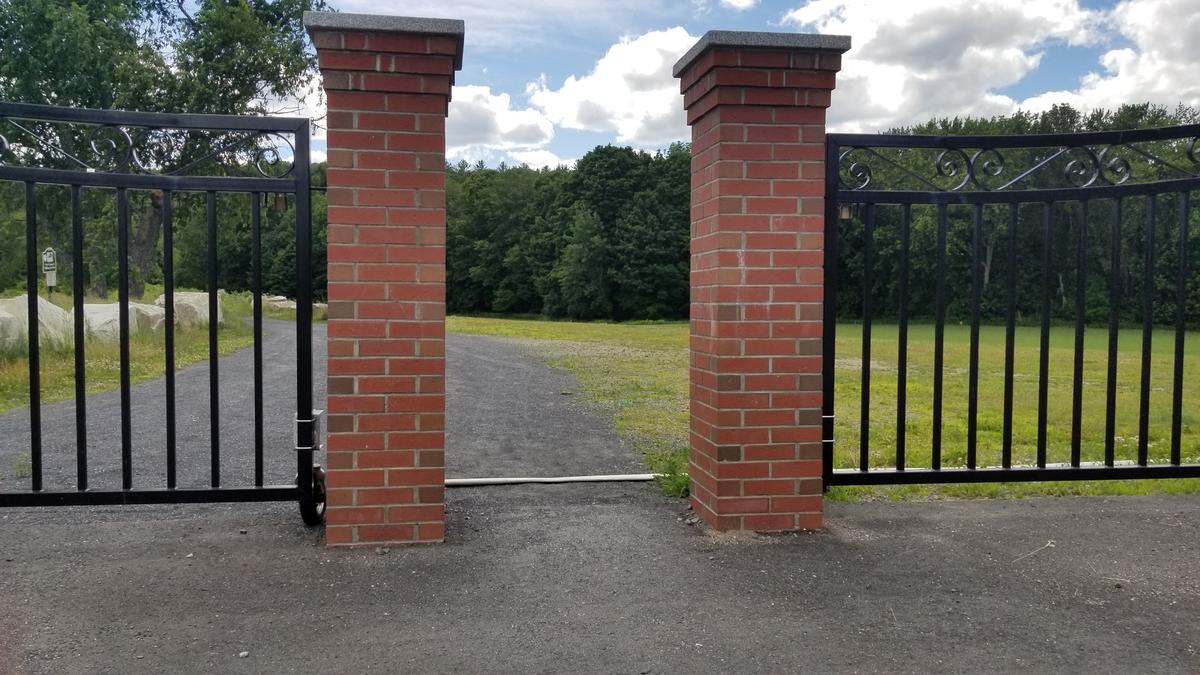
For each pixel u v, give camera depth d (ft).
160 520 13.88
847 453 21.15
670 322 164.66
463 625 9.92
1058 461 20.04
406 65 11.85
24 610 10.20
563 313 188.24
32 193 12.15
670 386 37.45
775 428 13.12
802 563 11.94
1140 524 13.84
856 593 10.92
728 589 11.02
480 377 41.42
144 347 49.78
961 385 37.78
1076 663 9.08
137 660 9.00
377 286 12.10
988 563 12.02
